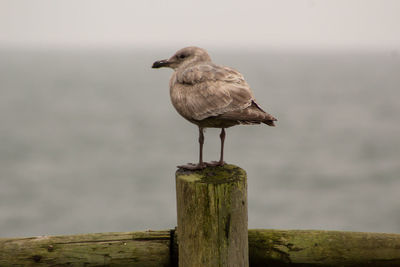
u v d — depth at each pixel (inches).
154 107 3051.2
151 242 179.5
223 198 157.9
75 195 1171.9
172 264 179.9
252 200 1141.7
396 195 1192.8
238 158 1585.9
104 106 3068.4
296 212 1063.6
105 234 181.2
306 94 3855.8
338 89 4377.5
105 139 1937.7
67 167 1455.5
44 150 1705.2
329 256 179.5
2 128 2156.7
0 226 984.9
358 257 179.6
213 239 158.6
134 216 1033.5
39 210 1077.1
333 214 1057.5
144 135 2026.3
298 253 179.9
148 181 1293.1
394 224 1010.7
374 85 4877.0
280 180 1315.2
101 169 1433.3
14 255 177.0
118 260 177.9
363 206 1111.6
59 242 179.5
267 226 989.2
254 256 181.6
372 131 2122.3
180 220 165.3
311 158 1593.3
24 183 1277.1
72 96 3722.9
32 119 2447.1
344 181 1317.7
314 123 2380.7
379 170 1437.0
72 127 2228.1
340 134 2058.3
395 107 2999.5
